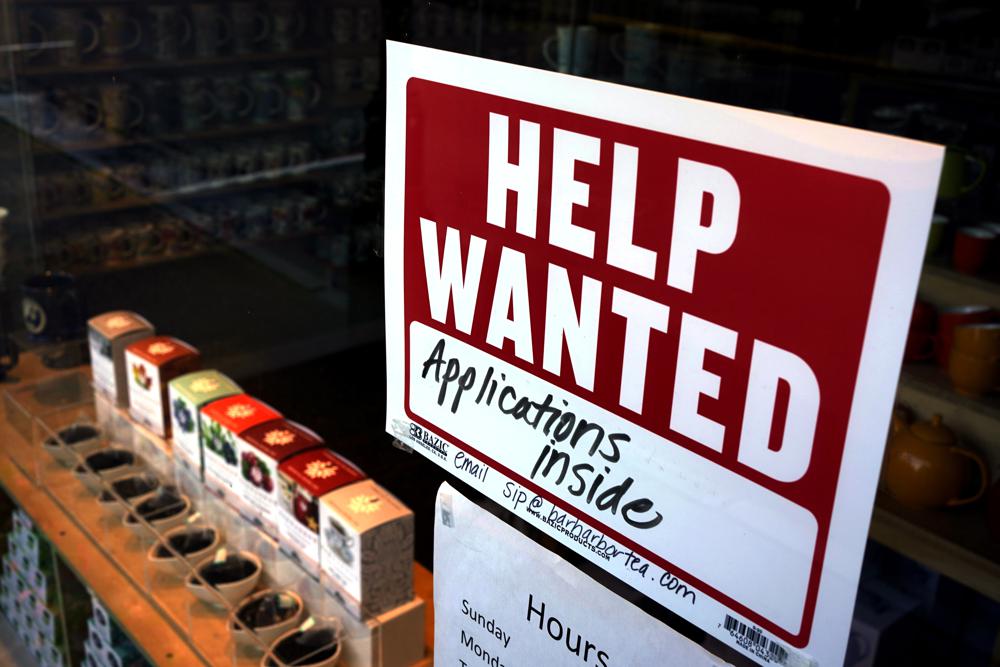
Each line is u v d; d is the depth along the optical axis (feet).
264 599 5.28
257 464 5.50
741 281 1.80
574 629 2.39
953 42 4.42
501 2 6.06
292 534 5.32
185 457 6.23
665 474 2.05
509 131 2.15
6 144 10.80
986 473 4.37
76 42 12.12
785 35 4.90
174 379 6.38
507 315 2.32
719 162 1.77
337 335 11.32
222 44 13.28
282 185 13.19
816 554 1.82
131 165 12.94
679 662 2.15
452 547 2.68
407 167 2.48
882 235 1.58
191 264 13.30
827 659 1.85
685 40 5.48
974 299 4.54
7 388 7.26
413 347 2.65
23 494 6.93
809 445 1.77
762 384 1.82
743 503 1.92
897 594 4.86
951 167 4.45
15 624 8.39
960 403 4.50
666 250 1.91
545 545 2.41
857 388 1.67
